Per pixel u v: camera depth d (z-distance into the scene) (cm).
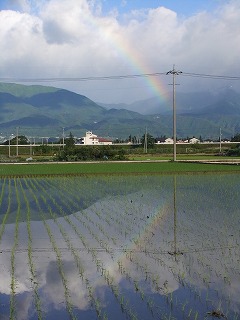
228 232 1579
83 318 849
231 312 860
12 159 8125
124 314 861
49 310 889
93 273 1109
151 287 1002
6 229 1673
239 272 1103
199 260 1216
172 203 2292
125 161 6538
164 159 7119
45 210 2130
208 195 2591
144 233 1582
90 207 2216
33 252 1321
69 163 6188
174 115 6081
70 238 1513
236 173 4088
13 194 2739
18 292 988
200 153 10200
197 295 950
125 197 2562
